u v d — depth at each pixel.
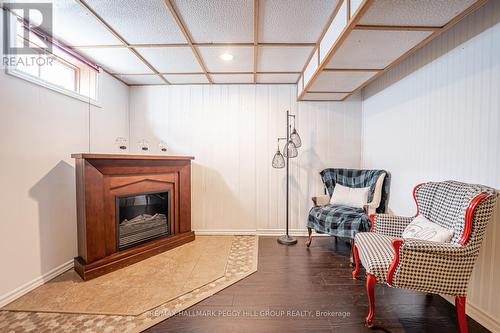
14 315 1.61
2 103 1.70
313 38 2.15
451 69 1.83
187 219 3.08
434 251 1.38
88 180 2.09
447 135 1.86
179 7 1.74
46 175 2.05
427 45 2.08
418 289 1.42
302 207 3.36
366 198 2.71
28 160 1.89
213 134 3.37
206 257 2.56
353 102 3.34
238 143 3.37
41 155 2.01
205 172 3.38
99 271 2.12
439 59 1.95
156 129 3.38
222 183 3.38
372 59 2.02
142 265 2.36
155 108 3.37
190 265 2.36
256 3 1.68
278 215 3.37
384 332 1.47
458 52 1.76
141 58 2.57
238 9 1.76
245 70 2.88
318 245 2.95
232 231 3.37
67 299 1.78
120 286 1.96
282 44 2.26
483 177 1.57
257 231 3.37
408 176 2.35
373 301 1.52
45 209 2.04
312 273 2.22
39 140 1.99
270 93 3.35
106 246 2.25
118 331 1.47
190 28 2.02
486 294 1.53
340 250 2.79
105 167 2.21
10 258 1.76
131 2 1.67
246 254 2.65
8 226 1.74
